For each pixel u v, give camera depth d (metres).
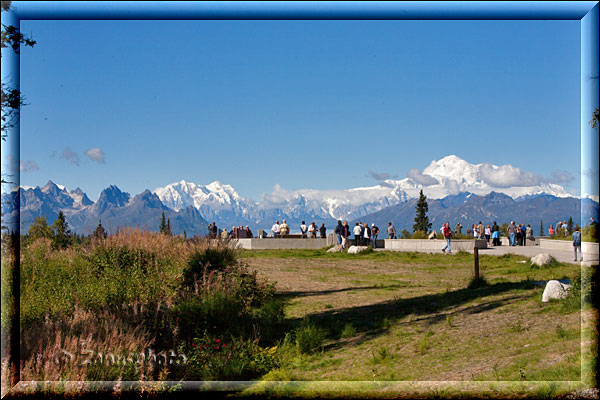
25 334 9.16
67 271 15.23
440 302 15.90
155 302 13.09
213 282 15.32
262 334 13.08
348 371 10.09
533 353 9.56
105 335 9.80
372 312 15.40
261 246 42.06
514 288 16.86
